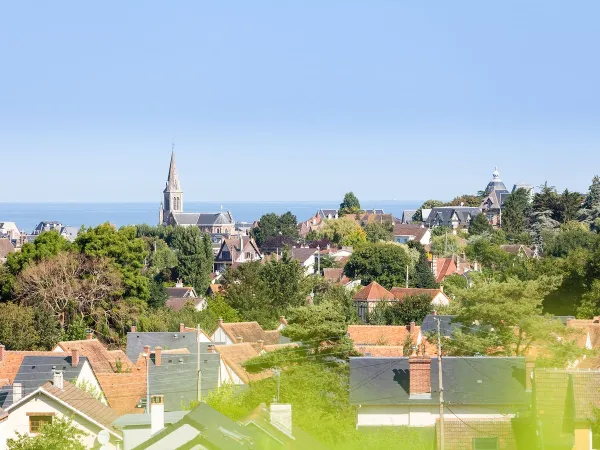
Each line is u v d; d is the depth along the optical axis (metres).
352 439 73.06
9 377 92.75
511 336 99.12
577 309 131.25
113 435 61.00
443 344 100.00
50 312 137.12
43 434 61.56
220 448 44.34
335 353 93.25
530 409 69.44
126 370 92.19
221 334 118.69
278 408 53.75
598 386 60.94
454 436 60.09
